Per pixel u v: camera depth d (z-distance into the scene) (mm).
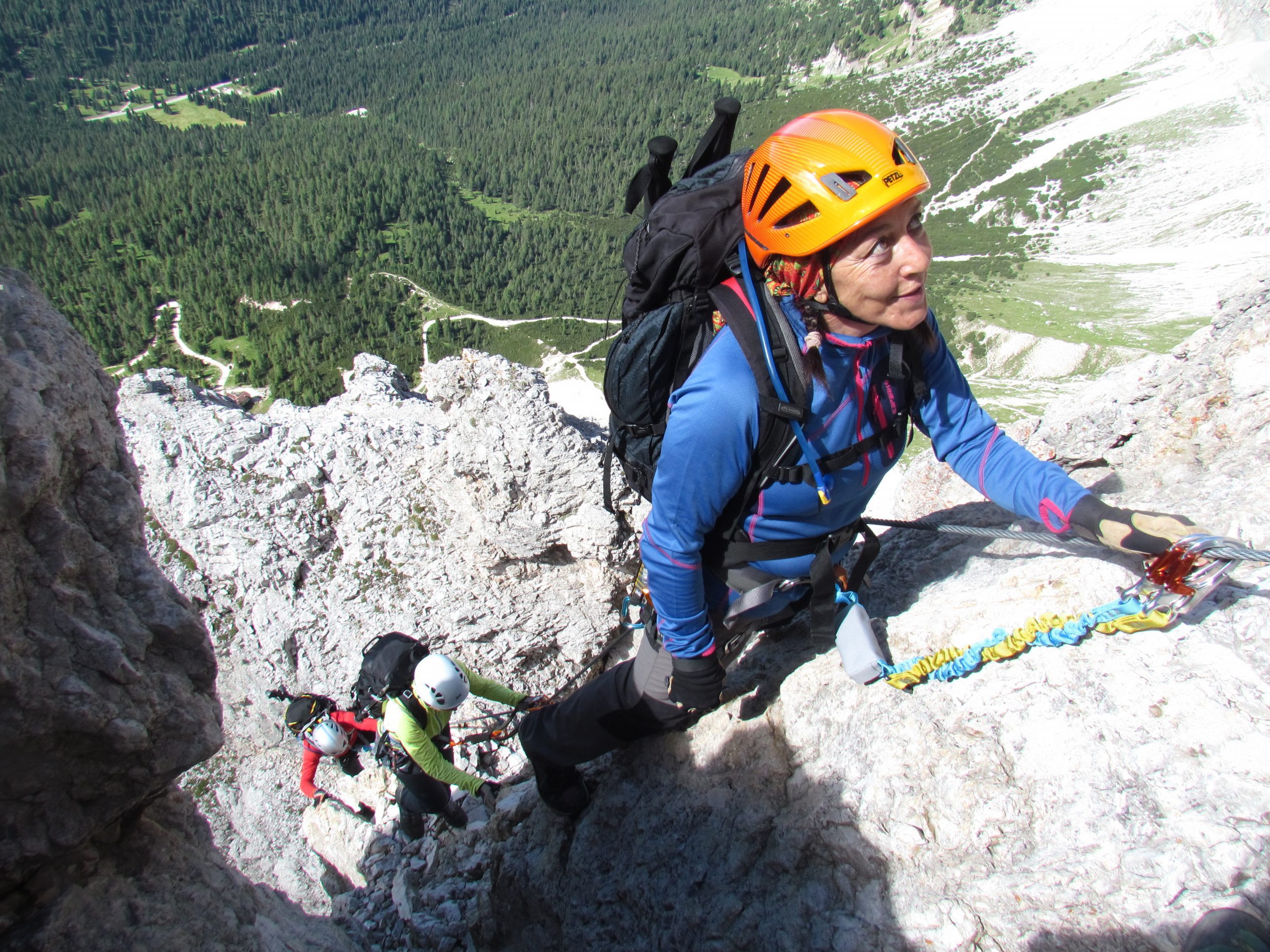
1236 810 1951
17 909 2205
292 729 5500
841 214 1799
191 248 173375
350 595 6750
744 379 2049
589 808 3438
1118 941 1890
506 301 151375
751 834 2775
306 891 5906
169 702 2281
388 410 7793
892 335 2137
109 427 2363
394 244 175875
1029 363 109812
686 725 3223
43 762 2053
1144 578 2242
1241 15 198625
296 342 144250
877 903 2357
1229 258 129000
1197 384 3344
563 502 6188
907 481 4402
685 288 2170
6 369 1963
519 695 5262
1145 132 173750
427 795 4871
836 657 3012
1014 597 2717
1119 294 125938
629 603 3006
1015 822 2260
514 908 3586
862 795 2545
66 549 2070
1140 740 2182
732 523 2361
